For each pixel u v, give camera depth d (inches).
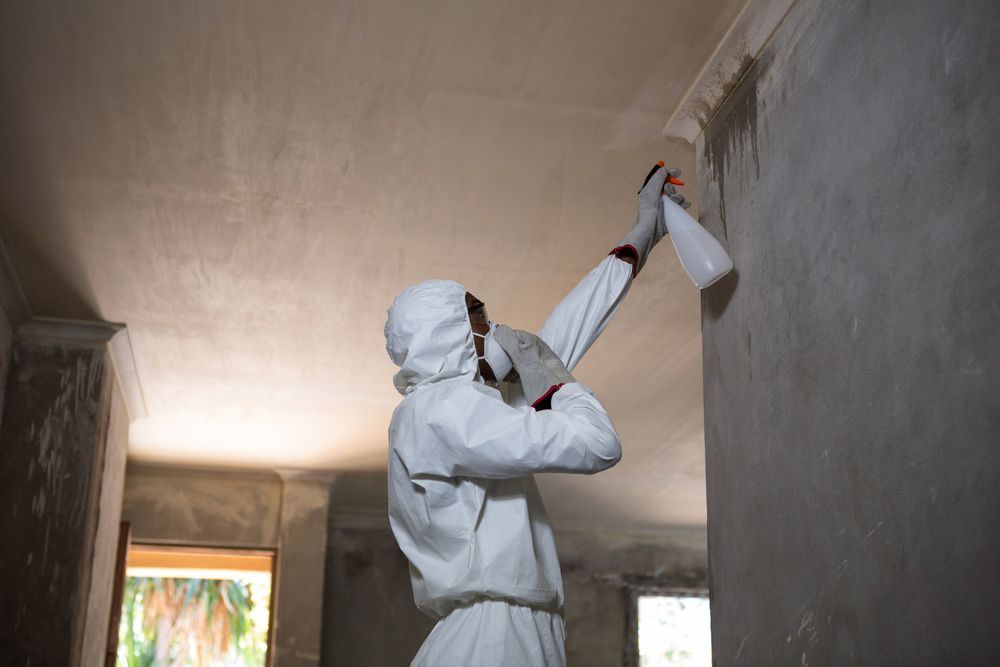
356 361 221.5
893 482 86.6
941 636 79.5
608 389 238.1
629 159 151.7
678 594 340.8
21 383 199.2
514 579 85.8
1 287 187.0
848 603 92.0
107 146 150.4
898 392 86.7
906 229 87.3
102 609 227.9
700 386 235.5
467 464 86.2
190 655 610.5
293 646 280.5
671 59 129.8
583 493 314.5
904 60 89.8
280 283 189.0
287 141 149.3
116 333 204.5
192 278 187.3
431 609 89.8
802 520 100.9
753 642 109.2
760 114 118.1
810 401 100.9
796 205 106.9
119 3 123.9
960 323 79.4
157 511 287.3
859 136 96.0
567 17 125.3
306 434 265.4
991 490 74.9
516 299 192.4
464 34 128.7
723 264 114.0
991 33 78.5
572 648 330.6
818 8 106.5
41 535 193.0
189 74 136.1
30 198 163.2
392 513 93.2
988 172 77.7
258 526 291.0
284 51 132.0
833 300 98.0
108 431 216.1
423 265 182.1
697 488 307.7
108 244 176.6
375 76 136.3
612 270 107.7
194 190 160.9
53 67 134.7
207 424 258.2
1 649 186.5
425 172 156.7
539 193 161.2
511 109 142.3
